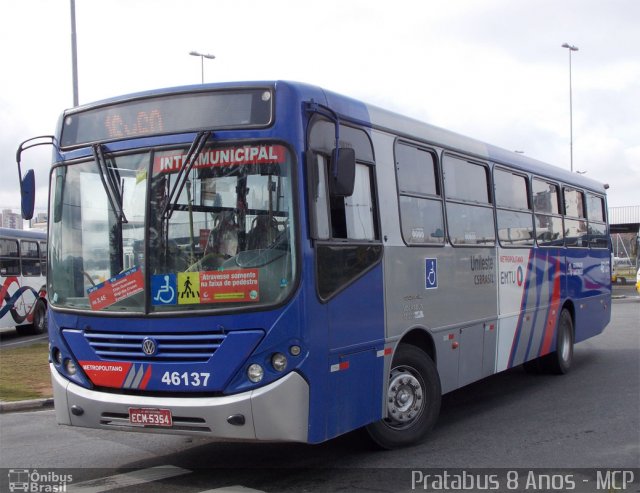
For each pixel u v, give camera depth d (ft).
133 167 19.24
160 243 18.56
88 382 19.30
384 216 21.65
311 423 17.74
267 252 17.76
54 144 21.20
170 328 18.12
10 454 23.45
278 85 18.35
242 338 17.52
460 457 21.48
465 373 26.30
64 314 19.86
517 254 31.42
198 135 18.39
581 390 32.53
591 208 43.16
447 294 25.07
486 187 29.14
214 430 17.53
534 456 21.49
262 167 18.08
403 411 22.39
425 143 24.53
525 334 32.07
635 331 57.31
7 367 44.86
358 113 20.99
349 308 19.39
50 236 20.88
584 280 40.73
